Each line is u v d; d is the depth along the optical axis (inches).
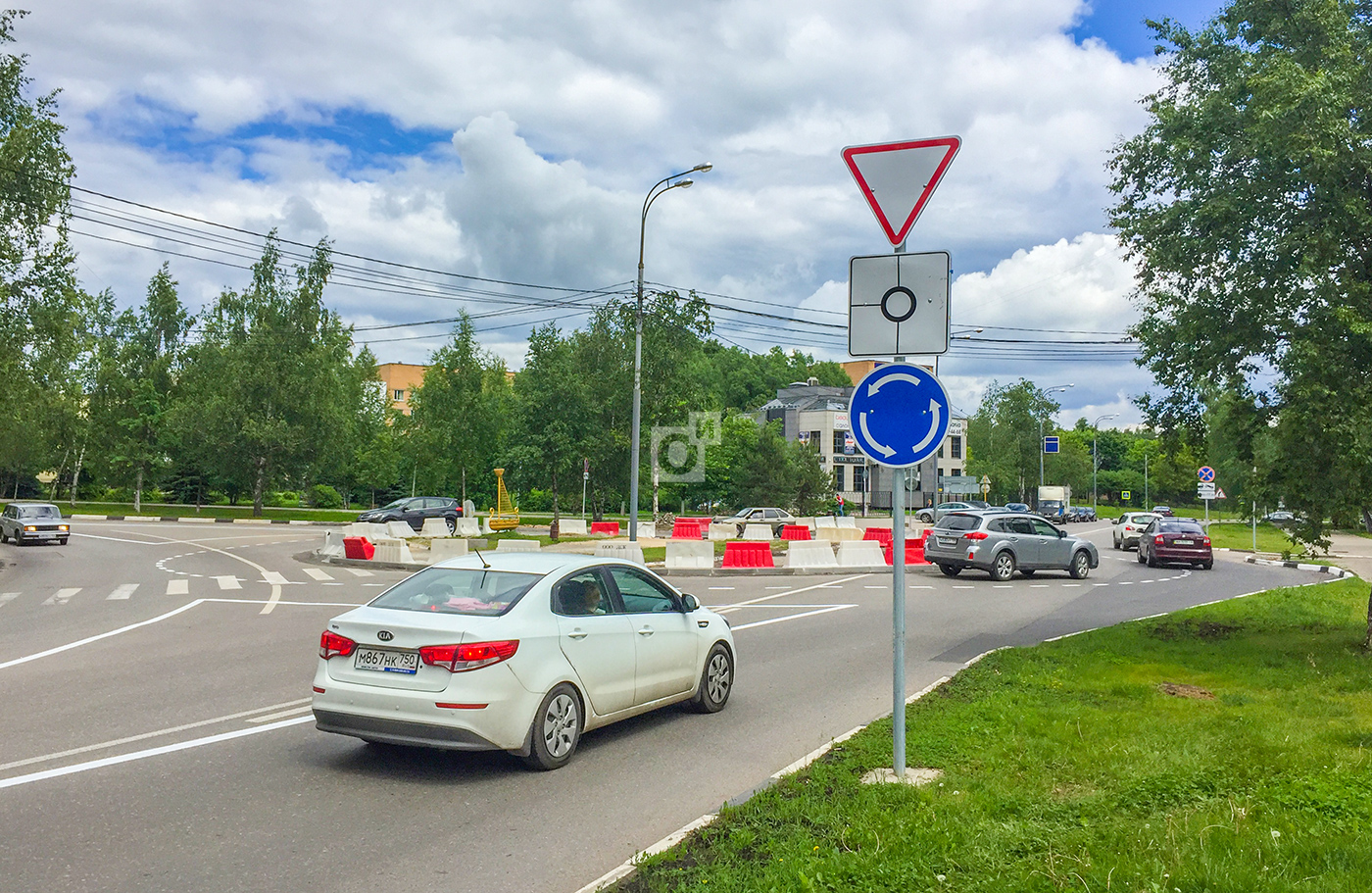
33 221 1048.8
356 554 1040.2
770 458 2522.1
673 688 305.1
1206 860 159.0
